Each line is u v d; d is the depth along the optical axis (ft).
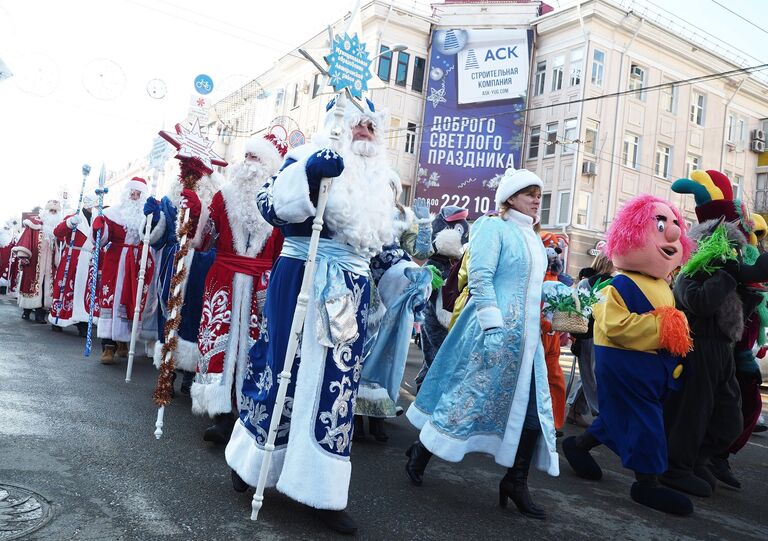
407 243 14.48
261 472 8.98
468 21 89.10
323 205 9.11
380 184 10.17
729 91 94.73
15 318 33.40
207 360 12.94
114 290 21.21
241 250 13.53
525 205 11.65
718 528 11.51
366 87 9.97
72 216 27.43
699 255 13.78
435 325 19.16
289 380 9.16
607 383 12.78
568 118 82.43
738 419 14.10
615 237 13.23
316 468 8.80
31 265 31.89
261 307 13.44
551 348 14.71
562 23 83.87
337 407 9.08
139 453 11.57
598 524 10.93
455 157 87.86
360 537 8.98
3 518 8.10
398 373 14.49
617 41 83.46
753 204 90.22
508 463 10.62
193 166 16.11
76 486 9.56
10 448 10.96
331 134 9.53
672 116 88.38
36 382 16.71
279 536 8.57
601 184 82.28
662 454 12.17
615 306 12.76
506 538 9.72
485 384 10.82
